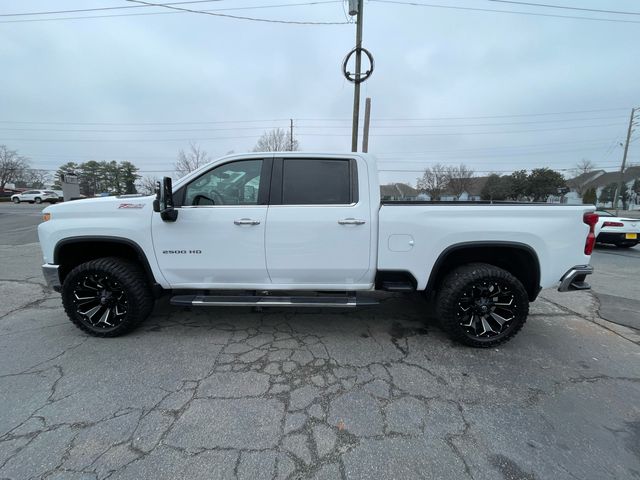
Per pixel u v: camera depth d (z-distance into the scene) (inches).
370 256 122.3
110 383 98.9
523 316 120.2
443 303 120.7
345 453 74.1
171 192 116.5
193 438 77.7
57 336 129.8
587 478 68.5
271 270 123.6
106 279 125.1
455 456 73.7
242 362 112.1
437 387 99.3
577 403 92.7
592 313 165.2
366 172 123.6
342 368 109.3
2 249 326.6
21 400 90.4
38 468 68.7
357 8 374.6
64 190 713.0
